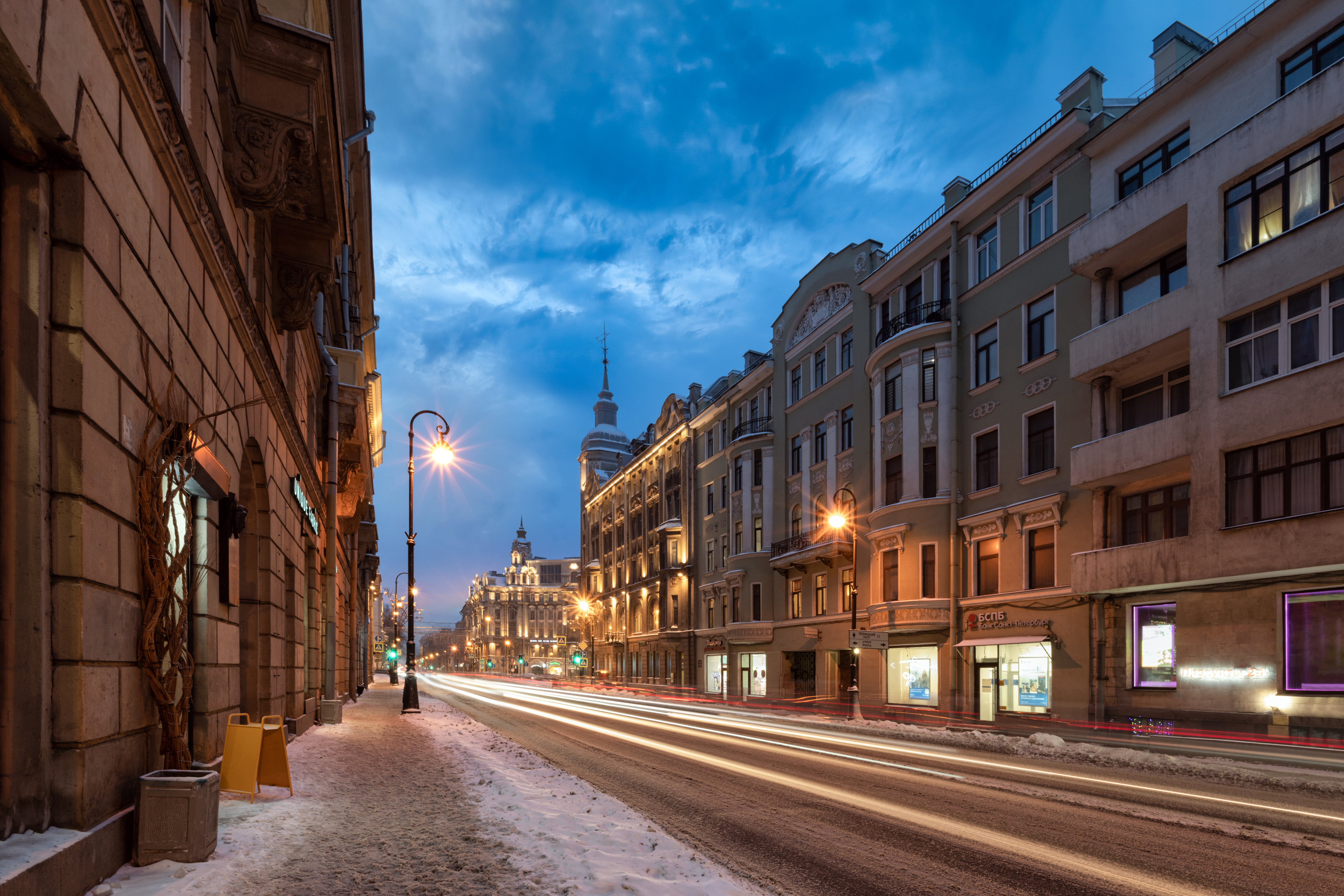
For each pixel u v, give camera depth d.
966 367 26.05
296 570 14.90
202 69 7.69
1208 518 16.52
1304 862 6.42
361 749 12.87
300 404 15.72
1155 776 11.89
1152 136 19.72
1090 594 19.78
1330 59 15.88
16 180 4.54
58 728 4.64
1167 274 19.22
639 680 56.97
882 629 26.59
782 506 38.94
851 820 8.14
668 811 8.59
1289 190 15.88
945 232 27.38
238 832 6.33
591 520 74.62
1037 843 7.07
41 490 4.55
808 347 37.25
